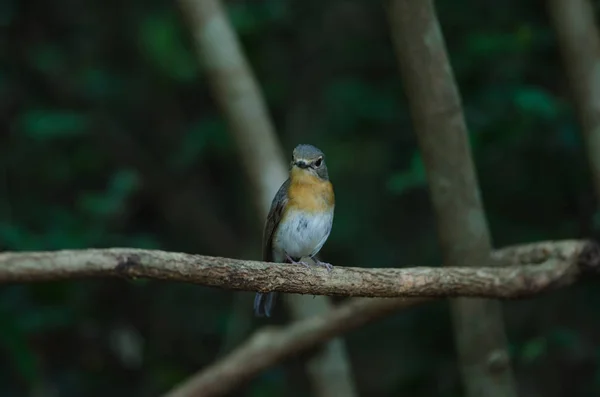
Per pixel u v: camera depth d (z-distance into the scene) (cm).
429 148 805
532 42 1058
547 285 772
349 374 1084
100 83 1399
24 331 1119
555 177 1108
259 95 1077
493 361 864
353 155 1372
